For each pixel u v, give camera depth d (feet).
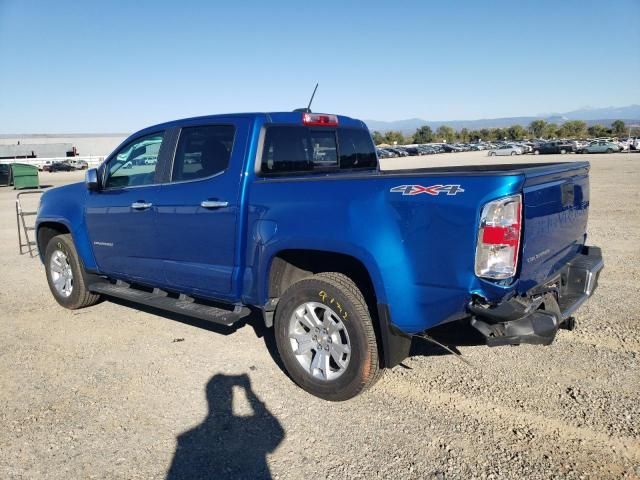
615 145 178.70
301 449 10.69
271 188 13.05
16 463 10.48
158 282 16.52
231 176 13.87
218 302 16.56
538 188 10.47
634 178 72.02
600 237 30.78
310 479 9.75
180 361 15.19
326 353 12.50
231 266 14.05
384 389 13.07
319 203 11.97
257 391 13.23
